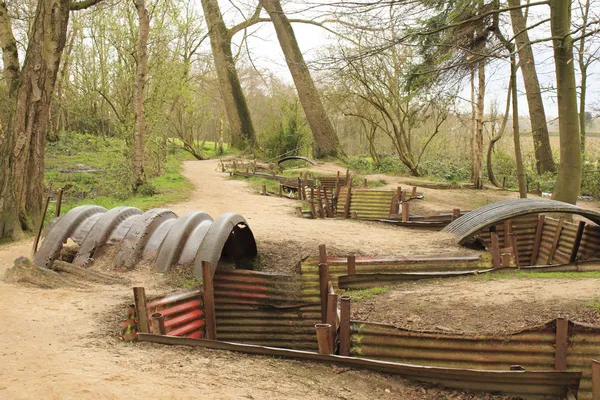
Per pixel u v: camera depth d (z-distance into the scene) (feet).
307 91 144.36
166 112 107.76
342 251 36.96
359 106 131.85
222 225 31.12
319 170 120.67
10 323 20.95
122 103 101.55
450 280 31.12
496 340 19.07
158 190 78.07
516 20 76.33
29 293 25.91
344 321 20.06
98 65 125.70
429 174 120.98
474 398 17.16
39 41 50.11
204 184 93.15
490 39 63.57
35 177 49.98
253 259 35.94
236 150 192.85
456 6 56.85
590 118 119.96
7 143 49.34
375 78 114.83
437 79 63.16
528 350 18.80
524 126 149.28
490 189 100.63
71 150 128.57
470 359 19.17
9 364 16.05
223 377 16.35
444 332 19.85
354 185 92.53
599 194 98.73
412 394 17.10
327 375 17.70
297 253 36.96
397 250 37.01
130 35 93.40
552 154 123.85
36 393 13.62
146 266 30.73
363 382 17.48
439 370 17.60
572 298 24.22
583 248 38.22
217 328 29.07
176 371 16.56
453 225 42.63
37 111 49.75
